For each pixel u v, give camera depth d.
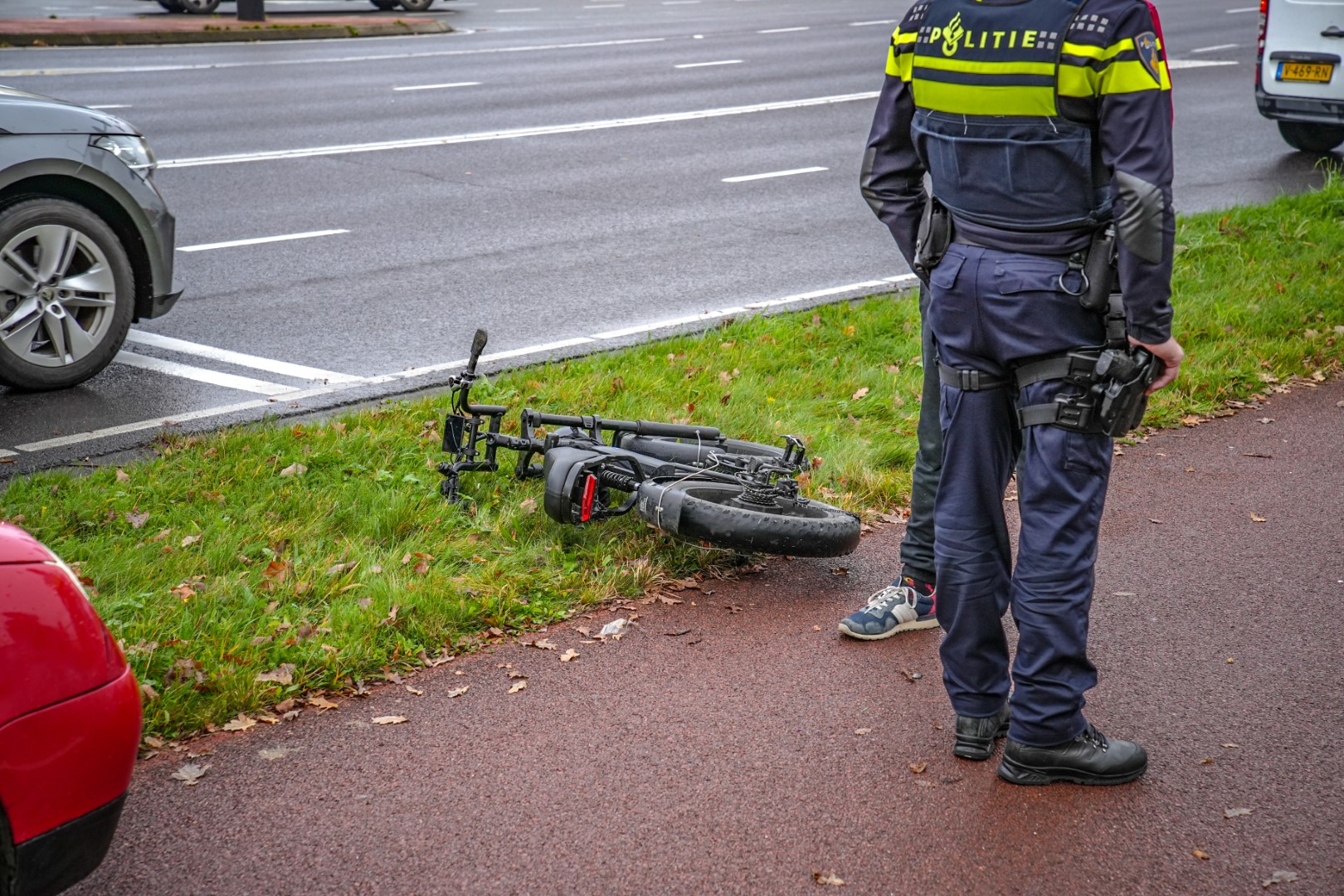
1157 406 6.01
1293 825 3.01
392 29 22.31
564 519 4.30
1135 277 2.71
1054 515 3.00
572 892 2.72
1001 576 3.18
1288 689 3.65
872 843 2.91
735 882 2.77
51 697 2.16
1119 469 5.38
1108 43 2.66
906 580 4.02
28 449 5.23
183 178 10.70
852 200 10.81
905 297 7.76
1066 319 2.88
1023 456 3.05
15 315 5.78
